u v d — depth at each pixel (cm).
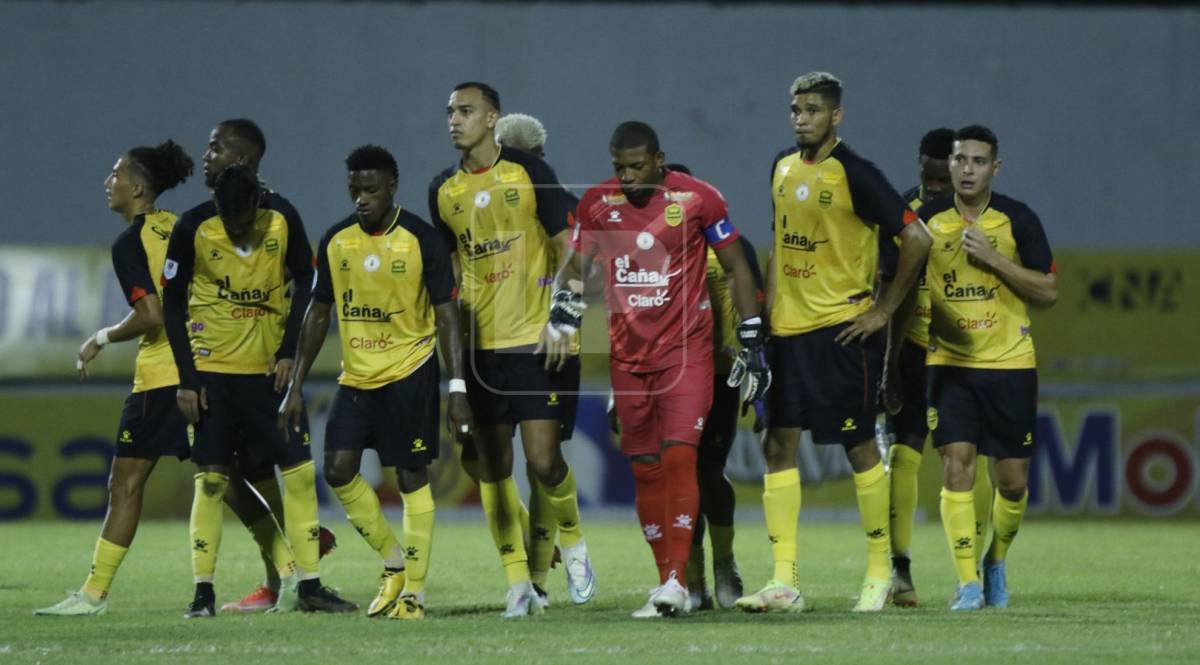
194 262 2748
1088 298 5453
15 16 6694
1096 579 3378
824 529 4972
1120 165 6956
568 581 2817
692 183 2580
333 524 5041
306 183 6781
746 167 6862
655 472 2664
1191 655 2128
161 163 2906
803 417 2706
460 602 2975
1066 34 6938
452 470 5253
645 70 6844
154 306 2817
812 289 2689
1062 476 5372
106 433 5331
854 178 2644
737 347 2867
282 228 2755
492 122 2709
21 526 5047
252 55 6781
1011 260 2786
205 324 2753
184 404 2709
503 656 2134
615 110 6850
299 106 6788
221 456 2756
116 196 2881
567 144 6838
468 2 6831
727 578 2866
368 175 2586
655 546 2697
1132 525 5222
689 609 2661
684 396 2564
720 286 2806
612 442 5303
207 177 2845
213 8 6769
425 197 6794
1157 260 5478
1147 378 5425
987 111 6938
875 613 2659
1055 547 4278
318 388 5228
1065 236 6962
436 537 4619
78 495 5303
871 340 2716
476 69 6825
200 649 2234
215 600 2881
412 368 2644
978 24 6938
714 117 6856
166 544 4322
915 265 2652
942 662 2069
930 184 3034
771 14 6888
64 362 5338
